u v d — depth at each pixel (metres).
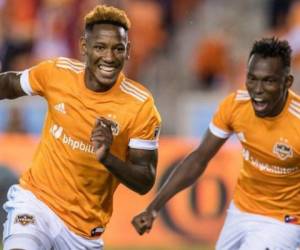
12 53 45.69
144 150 18.64
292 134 19.69
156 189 34.47
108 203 19.34
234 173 34.81
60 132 18.72
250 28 49.09
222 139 20.66
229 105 20.30
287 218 20.20
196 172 20.86
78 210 18.92
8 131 39.38
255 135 19.95
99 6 18.33
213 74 46.88
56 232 18.88
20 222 18.59
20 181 19.36
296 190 20.14
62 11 46.16
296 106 19.81
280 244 20.02
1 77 19.52
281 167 19.92
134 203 34.41
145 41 47.25
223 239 20.88
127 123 18.53
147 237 34.38
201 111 44.78
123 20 18.28
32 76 19.23
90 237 19.19
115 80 18.47
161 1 48.31
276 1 49.09
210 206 34.62
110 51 18.09
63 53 46.00
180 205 34.47
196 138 40.12
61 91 18.73
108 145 17.67
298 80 45.16
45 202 18.88
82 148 18.59
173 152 34.78
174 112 45.47
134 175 18.28
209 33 48.44
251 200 20.47
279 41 19.14
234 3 50.97
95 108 18.52
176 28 48.62
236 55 47.56
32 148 34.91
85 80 18.66
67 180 18.75
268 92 19.09
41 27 46.22
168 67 47.34
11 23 46.22
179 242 34.41
